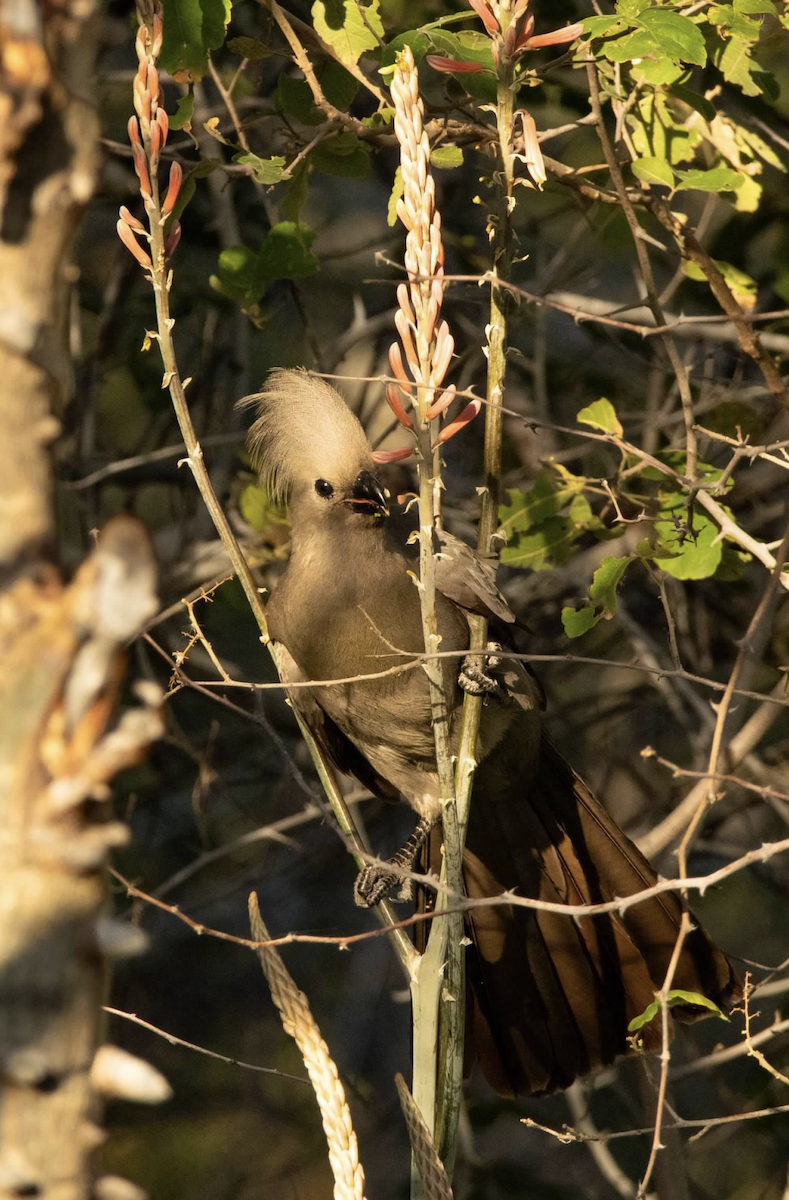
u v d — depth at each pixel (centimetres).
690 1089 1147
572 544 866
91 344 1225
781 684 911
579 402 1149
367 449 857
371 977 1402
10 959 271
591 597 735
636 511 929
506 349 616
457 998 569
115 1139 1305
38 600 273
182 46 654
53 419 280
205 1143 1338
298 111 790
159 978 1343
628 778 1255
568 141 1090
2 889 272
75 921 275
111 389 1308
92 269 1187
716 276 779
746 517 1098
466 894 854
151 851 1272
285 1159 1341
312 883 1305
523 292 567
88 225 1134
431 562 547
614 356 1203
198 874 1277
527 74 662
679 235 785
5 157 269
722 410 965
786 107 1118
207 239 1092
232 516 1102
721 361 1088
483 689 782
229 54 1028
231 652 1227
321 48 771
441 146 762
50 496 281
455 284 1061
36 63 266
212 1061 1339
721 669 1159
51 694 270
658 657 1048
